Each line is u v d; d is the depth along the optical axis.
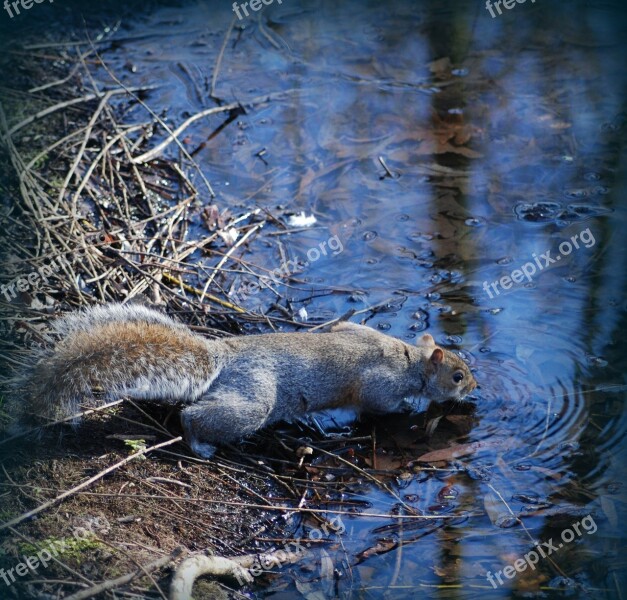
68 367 7.69
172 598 6.26
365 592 7.03
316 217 11.88
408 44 15.49
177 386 8.05
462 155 12.93
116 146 12.66
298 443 8.48
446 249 11.32
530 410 8.97
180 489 7.64
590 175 12.54
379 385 8.81
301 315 10.24
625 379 9.29
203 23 16.14
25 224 10.63
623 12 16.23
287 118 13.72
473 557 7.39
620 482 8.10
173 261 10.42
